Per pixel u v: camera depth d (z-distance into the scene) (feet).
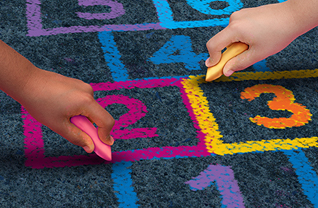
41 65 3.61
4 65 2.23
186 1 4.70
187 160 2.97
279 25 3.09
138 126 3.19
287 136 3.23
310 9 3.02
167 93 3.51
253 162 3.00
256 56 3.21
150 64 3.79
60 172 2.82
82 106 2.41
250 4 4.73
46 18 4.19
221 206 2.69
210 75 3.37
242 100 3.52
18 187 2.70
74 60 3.72
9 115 3.18
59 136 3.08
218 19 4.45
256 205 2.71
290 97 3.59
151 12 4.46
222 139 3.16
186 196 2.73
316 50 4.17
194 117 3.32
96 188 2.73
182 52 3.97
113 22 4.25
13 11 4.21
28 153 2.93
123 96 3.43
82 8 4.40
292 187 2.85
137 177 2.83
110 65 3.72
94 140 2.60
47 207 2.59
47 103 2.36
